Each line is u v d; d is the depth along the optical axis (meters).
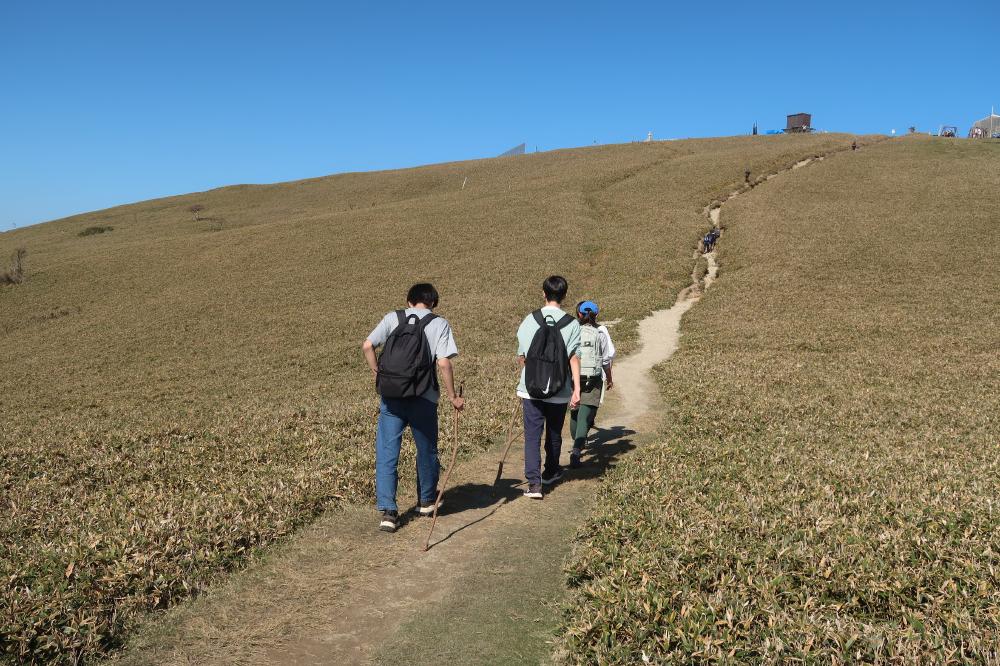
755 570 4.69
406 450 9.20
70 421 16.11
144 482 7.79
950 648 3.59
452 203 59.22
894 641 3.69
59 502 7.03
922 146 64.31
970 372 15.59
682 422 10.89
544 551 6.00
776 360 17.95
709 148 76.69
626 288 34.12
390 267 41.84
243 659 4.27
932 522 5.22
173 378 23.77
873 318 24.05
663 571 4.81
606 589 4.57
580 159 78.44
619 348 21.66
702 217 48.12
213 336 30.70
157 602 4.81
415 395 6.33
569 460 9.46
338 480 7.60
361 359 24.59
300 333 30.12
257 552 5.85
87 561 5.14
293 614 4.84
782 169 60.81
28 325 35.78
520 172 76.12
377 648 4.39
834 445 8.98
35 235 74.38
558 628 4.48
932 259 32.81
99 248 58.72
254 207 77.62
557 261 40.31
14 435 11.79
